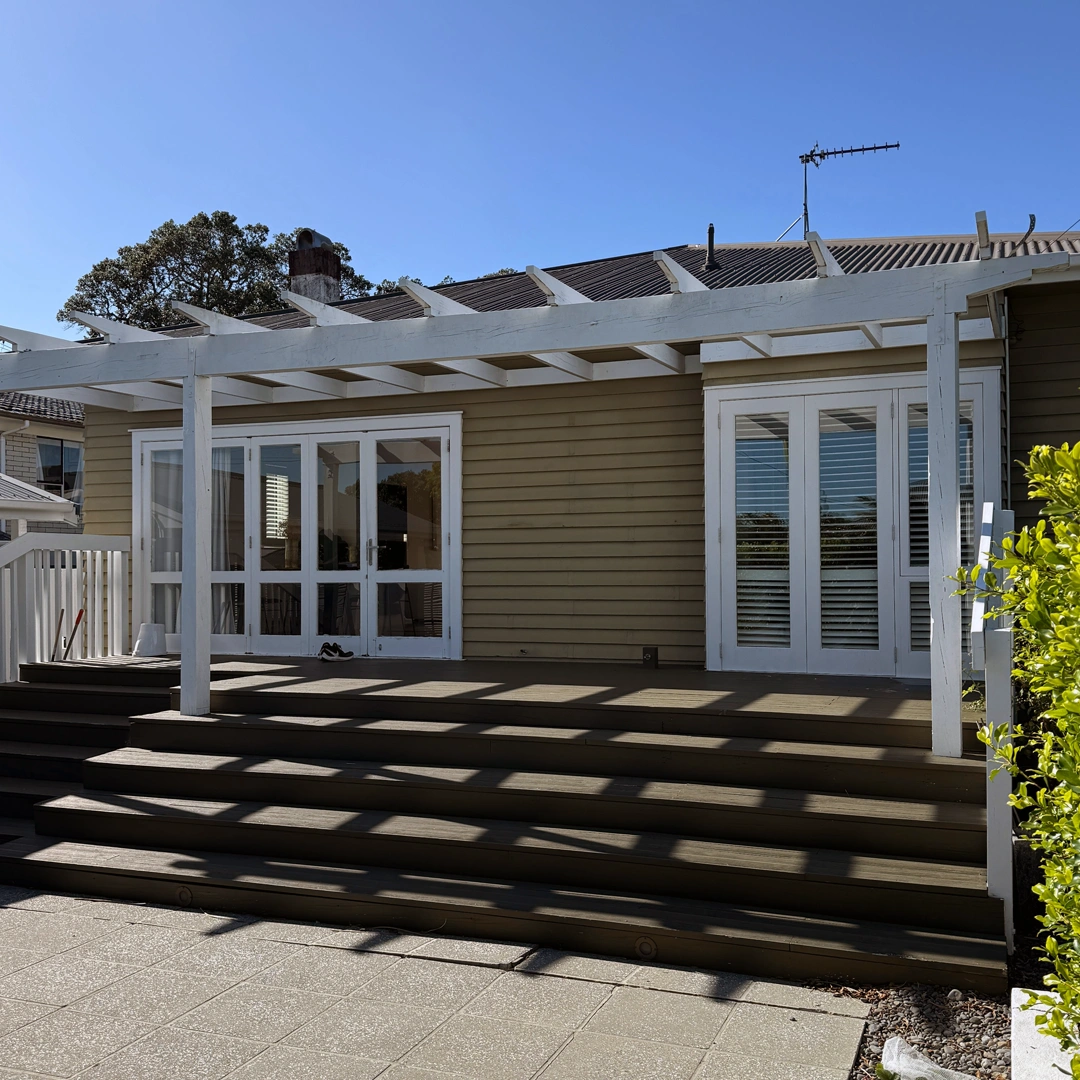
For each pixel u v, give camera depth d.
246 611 9.76
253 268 37.19
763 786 5.40
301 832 5.40
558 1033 3.66
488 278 11.50
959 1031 3.61
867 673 7.51
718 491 7.90
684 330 5.87
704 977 4.15
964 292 5.28
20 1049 3.59
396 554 9.30
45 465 20.16
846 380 7.55
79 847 5.75
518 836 5.13
